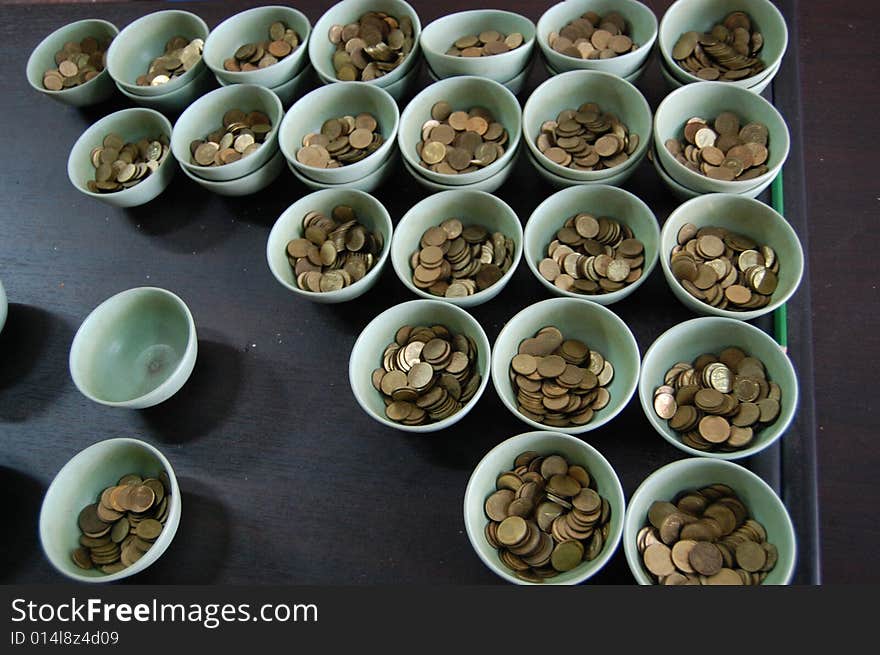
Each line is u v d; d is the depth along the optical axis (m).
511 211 0.52
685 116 0.56
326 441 0.52
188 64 0.62
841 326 0.52
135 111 0.60
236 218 0.59
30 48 0.68
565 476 0.46
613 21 0.59
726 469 0.44
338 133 0.58
